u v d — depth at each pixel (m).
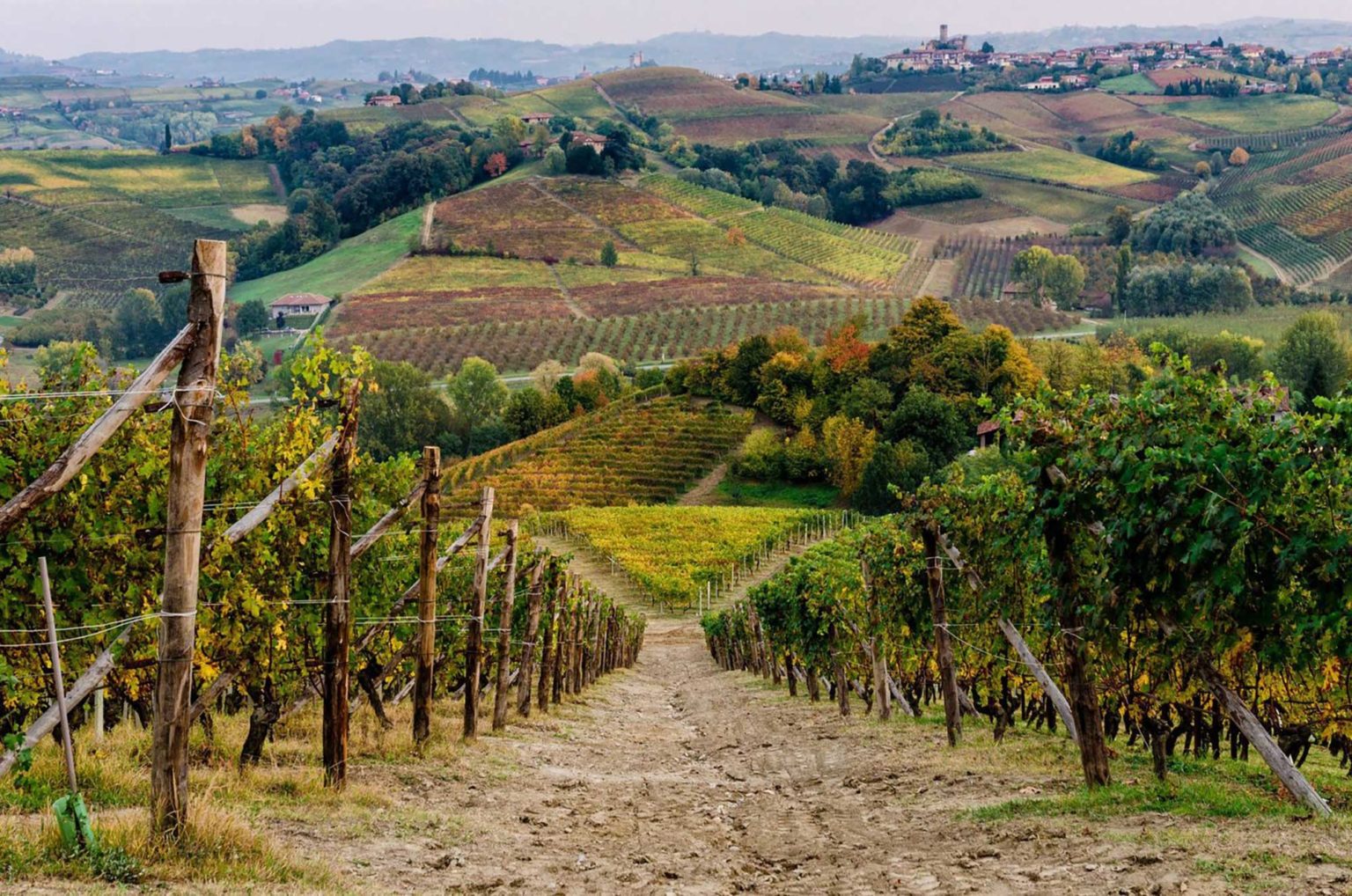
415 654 15.62
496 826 10.93
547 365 125.81
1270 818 8.66
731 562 62.09
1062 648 14.92
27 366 106.88
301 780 11.44
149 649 10.49
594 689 31.03
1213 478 8.94
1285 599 9.31
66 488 9.93
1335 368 91.06
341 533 11.53
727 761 16.97
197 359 8.24
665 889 8.77
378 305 163.75
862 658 22.17
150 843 7.92
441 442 103.62
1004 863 8.54
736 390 102.75
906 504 16.02
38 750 10.68
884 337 141.25
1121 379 95.38
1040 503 11.09
